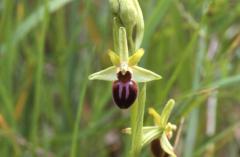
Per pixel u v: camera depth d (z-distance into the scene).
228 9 0.34
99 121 0.32
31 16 0.32
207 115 0.34
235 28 0.39
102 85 0.35
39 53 0.31
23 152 0.34
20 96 0.35
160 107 0.30
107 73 0.23
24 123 0.35
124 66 0.22
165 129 0.24
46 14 0.31
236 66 0.36
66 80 0.35
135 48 0.23
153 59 0.34
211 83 0.30
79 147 0.33
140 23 0.23
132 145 0.24
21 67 0.37
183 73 0.34
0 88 0.32
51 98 0.37
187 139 0.31
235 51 0.35
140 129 0.24
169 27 0.34
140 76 0.23
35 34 0.36
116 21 0.23
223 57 0.32
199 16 0.33
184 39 0.35
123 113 0.35
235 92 0.34
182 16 0.33
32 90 0.36
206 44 0.32
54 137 0.33
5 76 0.33
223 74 0.33
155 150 0.25
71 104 0.35
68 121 0.35
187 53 0.29
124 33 0.22
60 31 0.35
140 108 0.23
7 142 0.33
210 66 0.32
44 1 0.31
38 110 0.31
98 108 0.33
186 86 0.34
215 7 0.31
